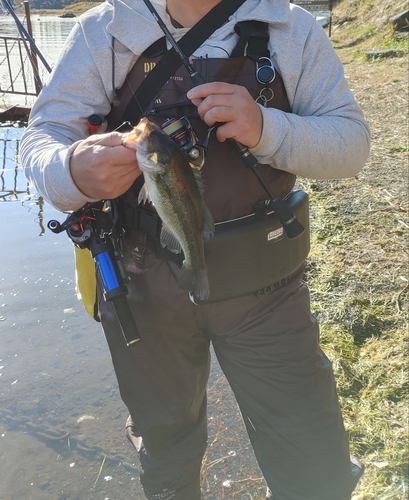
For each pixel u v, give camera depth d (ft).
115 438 8.68
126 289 5.26
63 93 5.46
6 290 12.89
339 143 5.24
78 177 4.71
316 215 14.67
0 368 10.33
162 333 5.82
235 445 8.38
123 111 5.47
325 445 5.82
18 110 29.71
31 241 15.40
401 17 40.42
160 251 5.50
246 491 7.63
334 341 9.81
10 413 9.25
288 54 5.27
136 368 6.05
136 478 7.96
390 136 20.90
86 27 5.38
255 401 5.89
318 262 12.40
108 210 5.87
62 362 10.48
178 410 6.18
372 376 8.96
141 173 5.34
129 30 5.18
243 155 4.92
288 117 5.01
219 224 5.43
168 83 5.23
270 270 5.59
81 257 6.31
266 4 5.24
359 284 11.36
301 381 5.70
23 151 5.49
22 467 8.21
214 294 5.48
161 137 4.49
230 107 4.62
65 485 7.89
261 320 5.68
